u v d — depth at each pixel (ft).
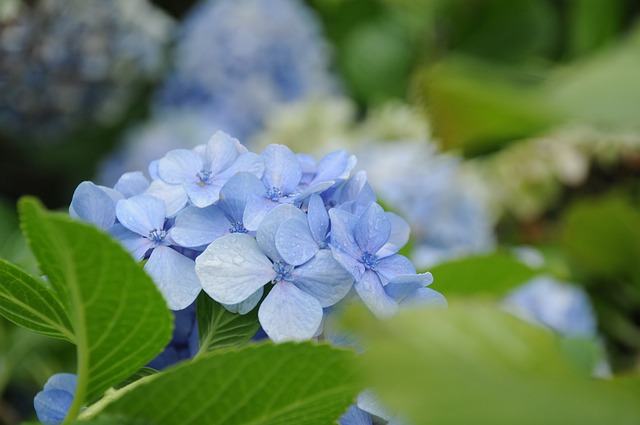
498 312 1.54
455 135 1.78
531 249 4.54
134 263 1.72
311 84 5.82
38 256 1.81
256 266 1.90
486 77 1.79
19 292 1.94
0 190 5.62
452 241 4.33
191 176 2.01
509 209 4.92
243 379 1.77
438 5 6.11
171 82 5.77
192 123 5.39
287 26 5.82
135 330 1.80
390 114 4.98
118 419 1.77
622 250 3.73
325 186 1.96
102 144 5.66
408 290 1.91
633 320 4.03
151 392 1.77
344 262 1.88
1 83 4.76
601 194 4.83
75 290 1.76
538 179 4.83
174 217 2.00
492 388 1.49
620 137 4.47
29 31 4.72
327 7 6.28
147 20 5.24
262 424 1.83
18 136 5.15
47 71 4.83
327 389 1.79
